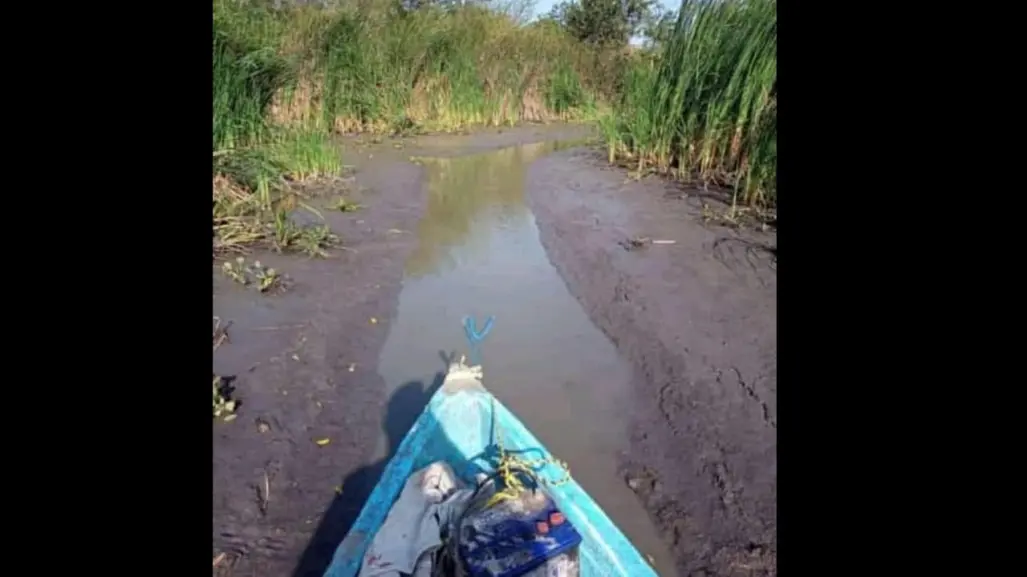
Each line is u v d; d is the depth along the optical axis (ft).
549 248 24.58
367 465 12.67
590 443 13.47
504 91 58.80
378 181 33.37
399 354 16.85
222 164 25.79
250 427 13.16
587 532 10.24
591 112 54.70
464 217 29.04
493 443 12.24
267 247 21.88
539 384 15.60
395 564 9.56
